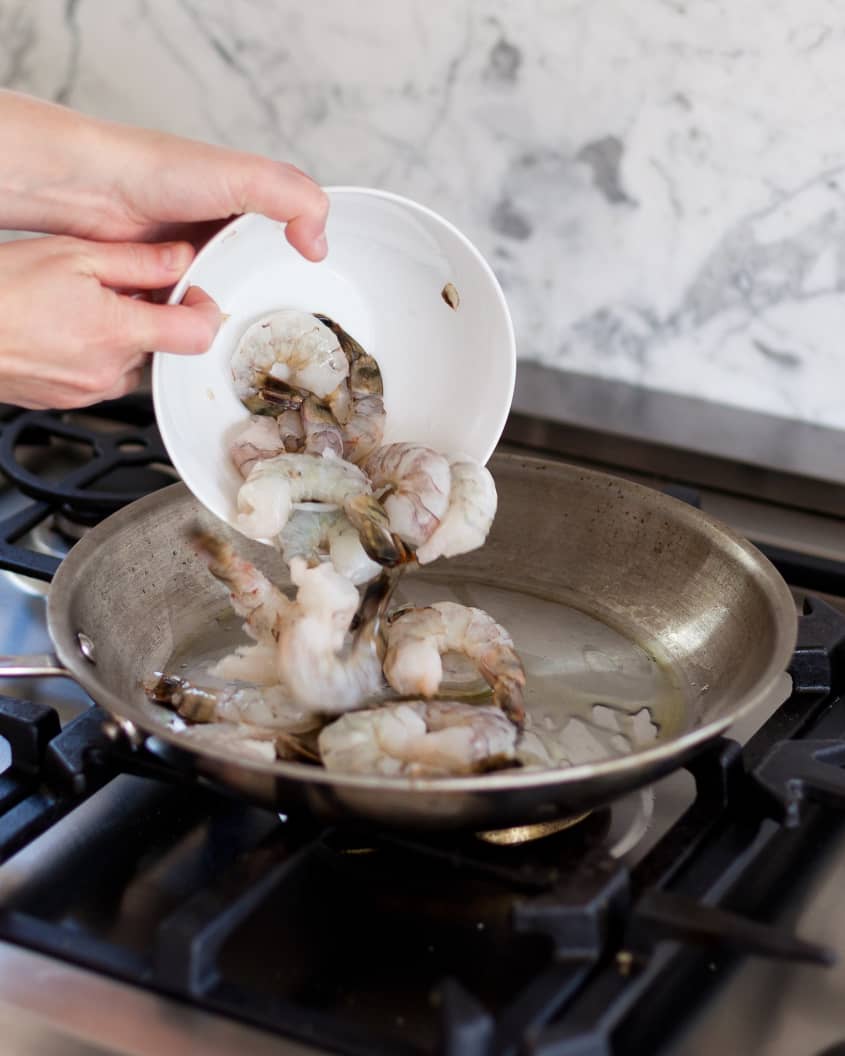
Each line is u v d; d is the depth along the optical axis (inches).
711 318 46.1
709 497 45.2
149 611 38.9
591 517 41.1
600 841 34.8
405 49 46.4
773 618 36.1
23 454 47.4
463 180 47.2
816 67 42.9
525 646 39.4
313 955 32.2
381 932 32.7
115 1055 30.1
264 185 35.7
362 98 47.4
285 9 47.1
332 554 37.1
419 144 47.3
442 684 38.0
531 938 32.5
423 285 38.1
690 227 45.4
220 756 31.4
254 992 30.7
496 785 31.1
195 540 36.8
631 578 40.4
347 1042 30.0
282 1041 30.2
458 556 42.1
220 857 34.2
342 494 36.2
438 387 38.6
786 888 33.8
